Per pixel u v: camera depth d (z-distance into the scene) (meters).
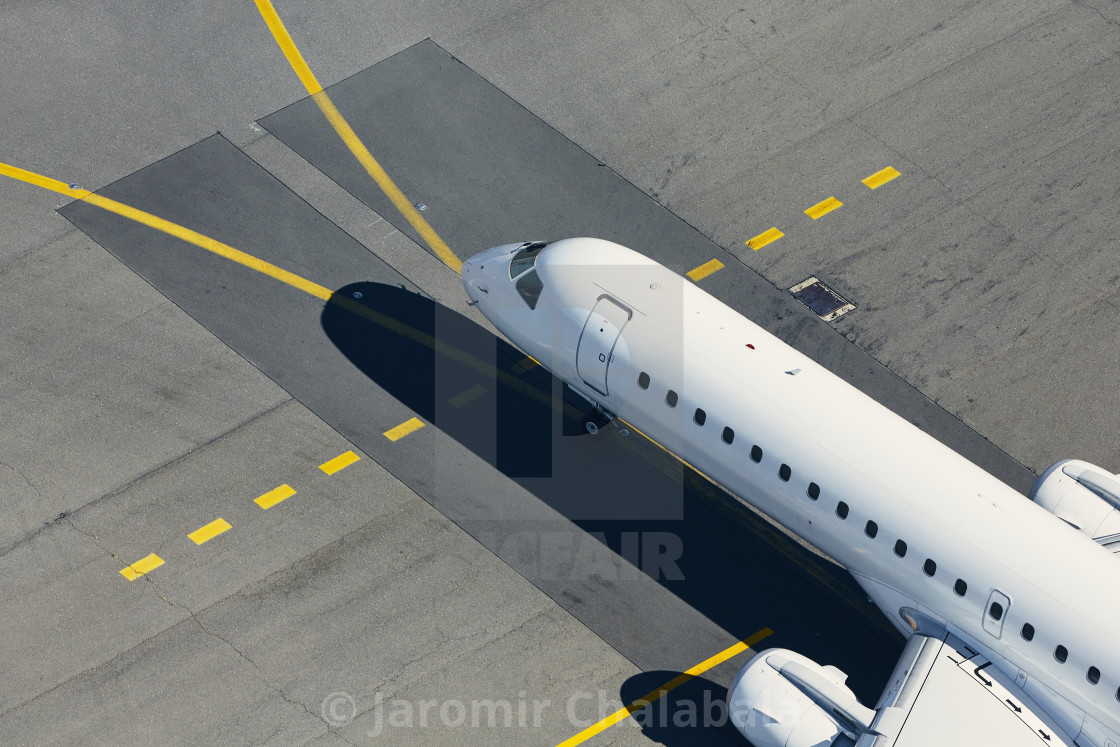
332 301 149.00
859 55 176.50
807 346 145.50
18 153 162.62
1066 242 155.50
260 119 167.38
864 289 151.12
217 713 115.94
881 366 144.00
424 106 169.50
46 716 115.56
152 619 122.31
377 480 133.25
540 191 160.62
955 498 108.50
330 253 153.88
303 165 162.62
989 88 172.38
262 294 149.38
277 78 172.00
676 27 179.75
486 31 178.50
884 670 120.50
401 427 137.75
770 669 105.69
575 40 177.62
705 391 117.69
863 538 111.19
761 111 169.88
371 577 125.69
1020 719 104.25
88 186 159.50
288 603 123.62
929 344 146.00
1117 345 145.88
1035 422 139.25
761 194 160.75
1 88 169.75
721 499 132.88
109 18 178.38
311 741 114.12
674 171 163.12
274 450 135.62
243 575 125.62
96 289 149.25
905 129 167.75
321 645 120.69
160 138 165.00
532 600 124.25
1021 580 104.56
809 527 115.31
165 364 142.62
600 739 114.62
